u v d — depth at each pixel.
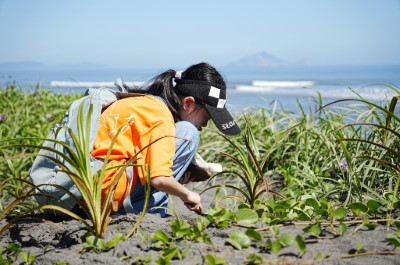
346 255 1.88
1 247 2.31
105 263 1.95
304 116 4.22
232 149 4.71
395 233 2.07
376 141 3.39
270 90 33.53
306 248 1.95
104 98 2.57
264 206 2.50
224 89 2.67
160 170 2.33
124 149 2.44
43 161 2.47
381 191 3.12
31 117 5.84
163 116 2.46
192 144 2.63
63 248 2.21
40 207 2.13
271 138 4.41
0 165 4.34
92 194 2.14
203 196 3.96
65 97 7.19
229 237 2.02
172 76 2.69
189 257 1.93
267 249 1.98
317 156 3.80
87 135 2.17
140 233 2.20
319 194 3.24
